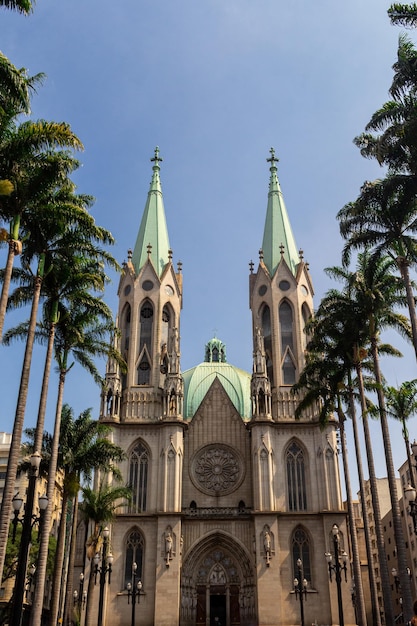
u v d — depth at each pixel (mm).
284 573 68875
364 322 52000
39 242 41188
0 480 104938
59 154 37625
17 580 28797
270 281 87500
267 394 77562
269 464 73438
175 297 88312
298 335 83500
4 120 33594
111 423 76500
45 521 44312
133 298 86125
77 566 81750
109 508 62562
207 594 71125
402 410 62781
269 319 86000
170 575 67812
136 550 70750
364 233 43875
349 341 53688
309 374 57031
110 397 78438
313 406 77562
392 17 35375
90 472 57438
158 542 69438
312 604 67438
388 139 36875
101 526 63219
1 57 29234
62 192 40656
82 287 46688
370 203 42844
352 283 50875
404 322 51656
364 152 42219
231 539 72000
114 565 69500
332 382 56406
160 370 82062
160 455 75062
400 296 51000
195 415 80375
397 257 43156
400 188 40062
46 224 40625
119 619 67250
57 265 44062
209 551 72812
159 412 78875
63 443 56188
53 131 34844
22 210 36688
